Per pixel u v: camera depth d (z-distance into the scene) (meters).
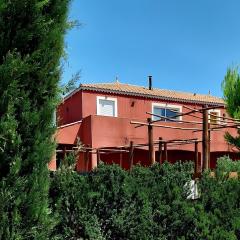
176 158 25.89
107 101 27.95
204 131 10.67
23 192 4.24
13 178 4.18
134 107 28.59
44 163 4.48
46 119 4.56
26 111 4.38
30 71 4.45
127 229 6.15
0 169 4.21
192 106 30.30
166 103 29.58
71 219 5.94
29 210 4.27
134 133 24.56
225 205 6.38
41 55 4.60
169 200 6.36
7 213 4.15
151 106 29.11
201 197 6.48
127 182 6.34
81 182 6.16
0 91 4.21
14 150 4.25
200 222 6.10
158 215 6.23
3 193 4.10
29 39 4.52
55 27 4.76
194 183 6.68
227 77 17.53
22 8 4.53
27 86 4.49
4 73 4.23
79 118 27.36
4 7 4.39
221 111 31.17
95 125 23.73
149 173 6.62
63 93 4.82
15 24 4.51
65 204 5.93
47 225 4.44
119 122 24.28
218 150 25.22
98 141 23.67
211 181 6.65
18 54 4.40
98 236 6.02
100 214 6.16
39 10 4.62
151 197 6.34
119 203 6.23
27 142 4.39
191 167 6.96
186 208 6.18
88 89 27.28
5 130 4.15
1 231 4.07
